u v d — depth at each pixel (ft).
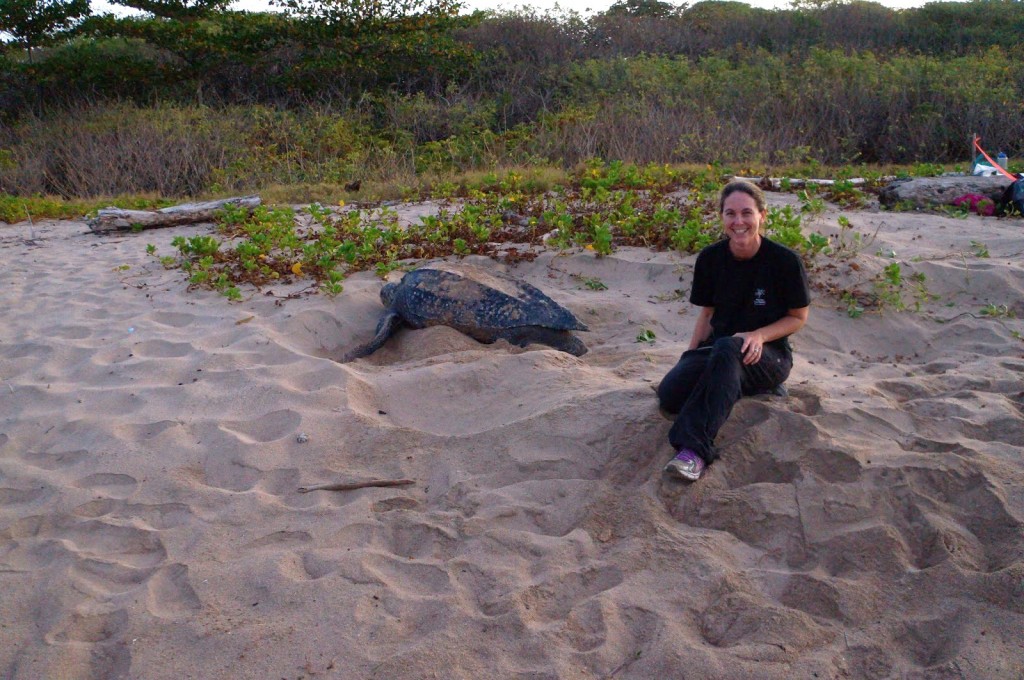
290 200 37.78
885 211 30.45
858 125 52.75
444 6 69.62
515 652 8.39
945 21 81.05
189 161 48.34
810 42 78.43
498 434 12.70
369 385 14.67
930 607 8.78
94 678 8.39
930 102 53.26
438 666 8.18
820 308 18.21
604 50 77.30
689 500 10.82
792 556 9.82
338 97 65.31
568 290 21.16
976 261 20.97
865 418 12.38
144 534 10.73
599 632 8.60
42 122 59.11
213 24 73.05
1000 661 7.90
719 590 9.11
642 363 15.26
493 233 25.55
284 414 13.62
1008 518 9.91
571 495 11.06
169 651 8.61
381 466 12.28
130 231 31.07
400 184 38.60
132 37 72.54
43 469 12.46
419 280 18.31
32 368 16.47
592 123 50.21
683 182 33.58
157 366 15.96
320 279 21.53
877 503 10.41
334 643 8.59
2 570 10.07
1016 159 47.55
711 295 12.66
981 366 14.87
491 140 51.08
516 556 9.99
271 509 11.17
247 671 8.29
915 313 18.34
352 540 10.53
